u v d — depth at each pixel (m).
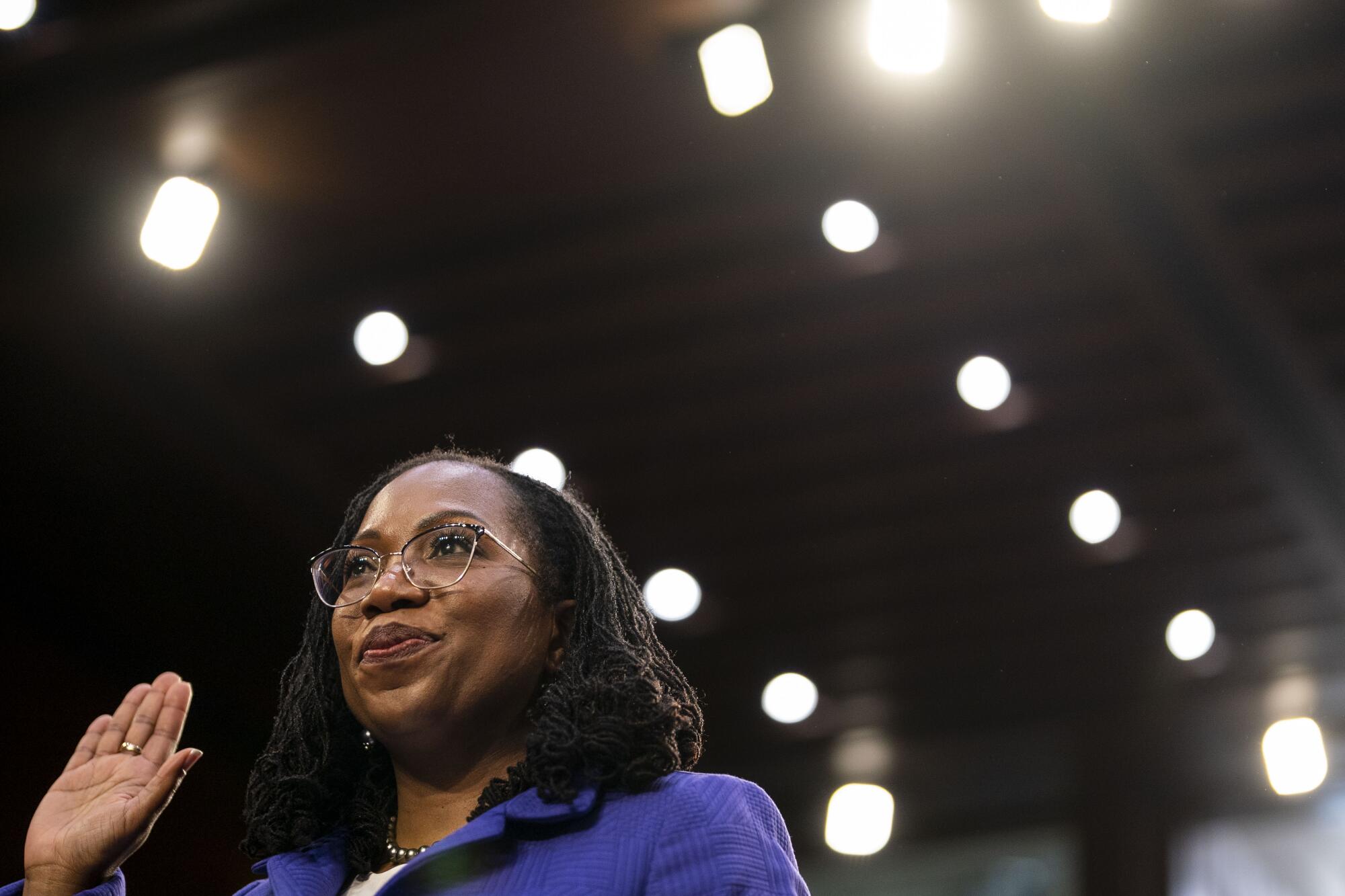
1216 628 6.60
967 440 5.91
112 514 5.78
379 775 1.49
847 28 4.26
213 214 4.35
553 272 5.35
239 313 5.40
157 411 5.58
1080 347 5.50
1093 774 6.98
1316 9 4.25
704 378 5.75
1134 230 4.93
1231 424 5.69
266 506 5.86
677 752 1.33
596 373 5.74
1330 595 6.33
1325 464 5.67
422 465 1.59
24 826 5.57
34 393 5.44
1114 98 4.50
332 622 1.47
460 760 1.40
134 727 1.59
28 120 4.38
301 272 5.28
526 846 1.26
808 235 5.18
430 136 4.65
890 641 6.82
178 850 5.57
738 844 1.24
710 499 6.25
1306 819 6.88
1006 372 5.39
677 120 4.68
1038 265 5.20
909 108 4.65
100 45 4.21
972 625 6.71
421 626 1.39
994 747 7.17
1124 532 6.23
